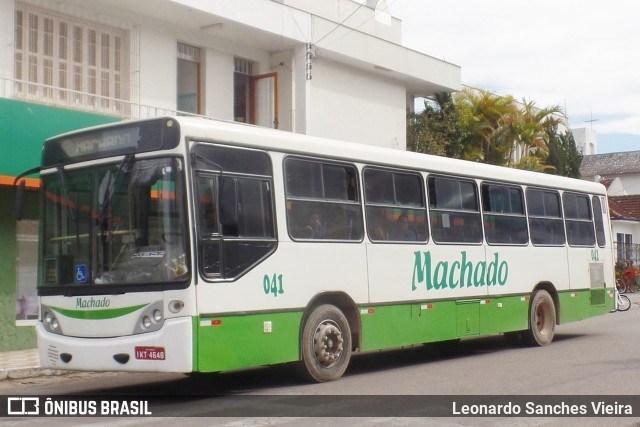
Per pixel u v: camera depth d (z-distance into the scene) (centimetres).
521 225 1585
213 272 986
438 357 1483
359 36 2397
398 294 1270
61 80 1747
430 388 1091
